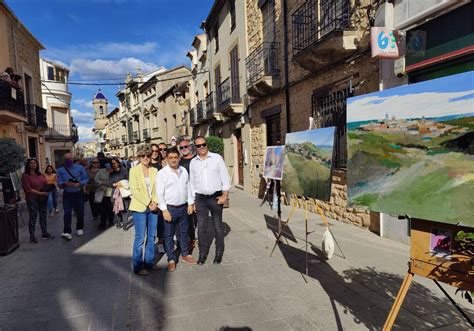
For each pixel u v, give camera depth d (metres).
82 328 3.00
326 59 6.81
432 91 1.89
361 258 4.58
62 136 25.28
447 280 1.94
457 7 4.07
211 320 3.06
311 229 6.41
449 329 2.73
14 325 3.09
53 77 26.47
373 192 2.22
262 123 11.26
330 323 2.93
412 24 4.77
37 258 5.18
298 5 8.39
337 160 7.03
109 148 59.16
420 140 1.95
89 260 5.00
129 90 41.84
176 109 27.30
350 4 6.28
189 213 4.68
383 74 5.47
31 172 6.29
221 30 15.55
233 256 4.94
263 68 10.25
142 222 4.26
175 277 4.17
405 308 3.11
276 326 2.91
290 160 4.56
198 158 4.68
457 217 1.77
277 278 4.02
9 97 11.88
